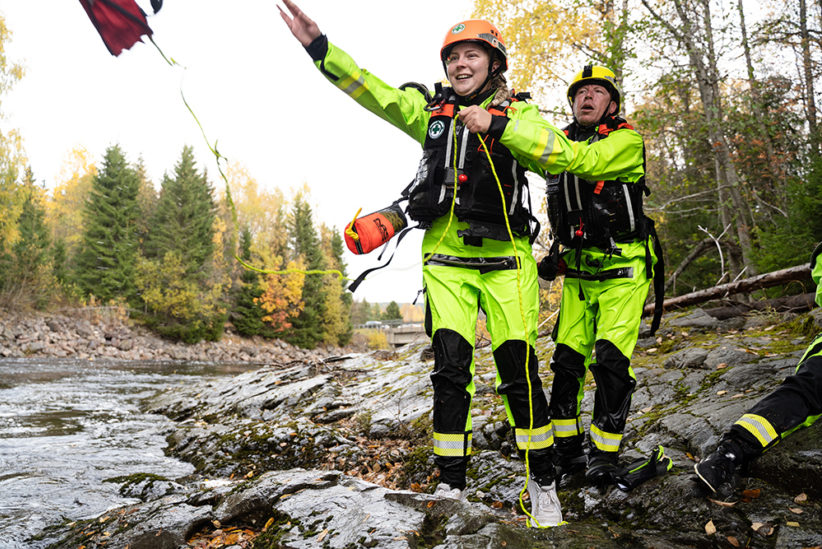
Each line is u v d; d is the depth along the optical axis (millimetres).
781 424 2275
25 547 2668
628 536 2229
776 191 12500
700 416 3266
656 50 10844
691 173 13625
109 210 43469
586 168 2480
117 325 38344
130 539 2477
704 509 2379
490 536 2010
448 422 2572
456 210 2557
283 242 62344
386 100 2736
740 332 5355
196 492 2982
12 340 27656
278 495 2711
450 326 2580
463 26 2584
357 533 2111
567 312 3033
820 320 4598
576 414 3041
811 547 2037
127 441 5648
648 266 2812
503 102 2600
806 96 12977
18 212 30453
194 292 43500
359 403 5625
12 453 4855
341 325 61375
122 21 1850
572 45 12414
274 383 7312
